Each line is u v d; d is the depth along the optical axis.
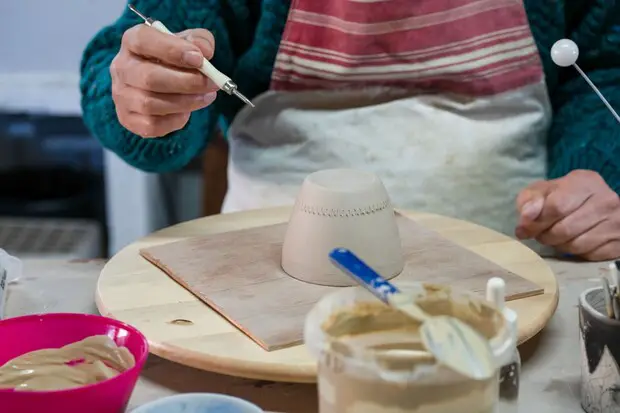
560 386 0.83
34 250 2.07
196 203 2.28
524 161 1.31
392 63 1.24
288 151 1.30
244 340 0.82
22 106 2.09
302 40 1.24
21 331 0.77
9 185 2.26
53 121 2.21
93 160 2.26
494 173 1.28
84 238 2.14
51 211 2.23
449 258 1.01
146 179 2.09
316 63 1.25
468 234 1.11
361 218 0.93
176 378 0.84
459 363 0.56
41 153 2.26
